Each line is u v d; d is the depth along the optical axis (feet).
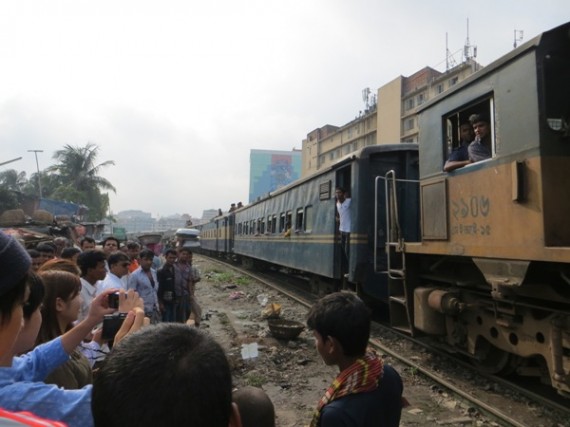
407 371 20.56
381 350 24.06
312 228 40.57
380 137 162.91
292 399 17.85
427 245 20.26
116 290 7.09
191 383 3.39
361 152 31.19
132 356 3.55
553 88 14.34
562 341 13.98
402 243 22.33
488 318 17.93
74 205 98.22
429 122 20.72
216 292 48.96
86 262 13.98
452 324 19.88
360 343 7.21
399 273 22.90
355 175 31.37
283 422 15.66
